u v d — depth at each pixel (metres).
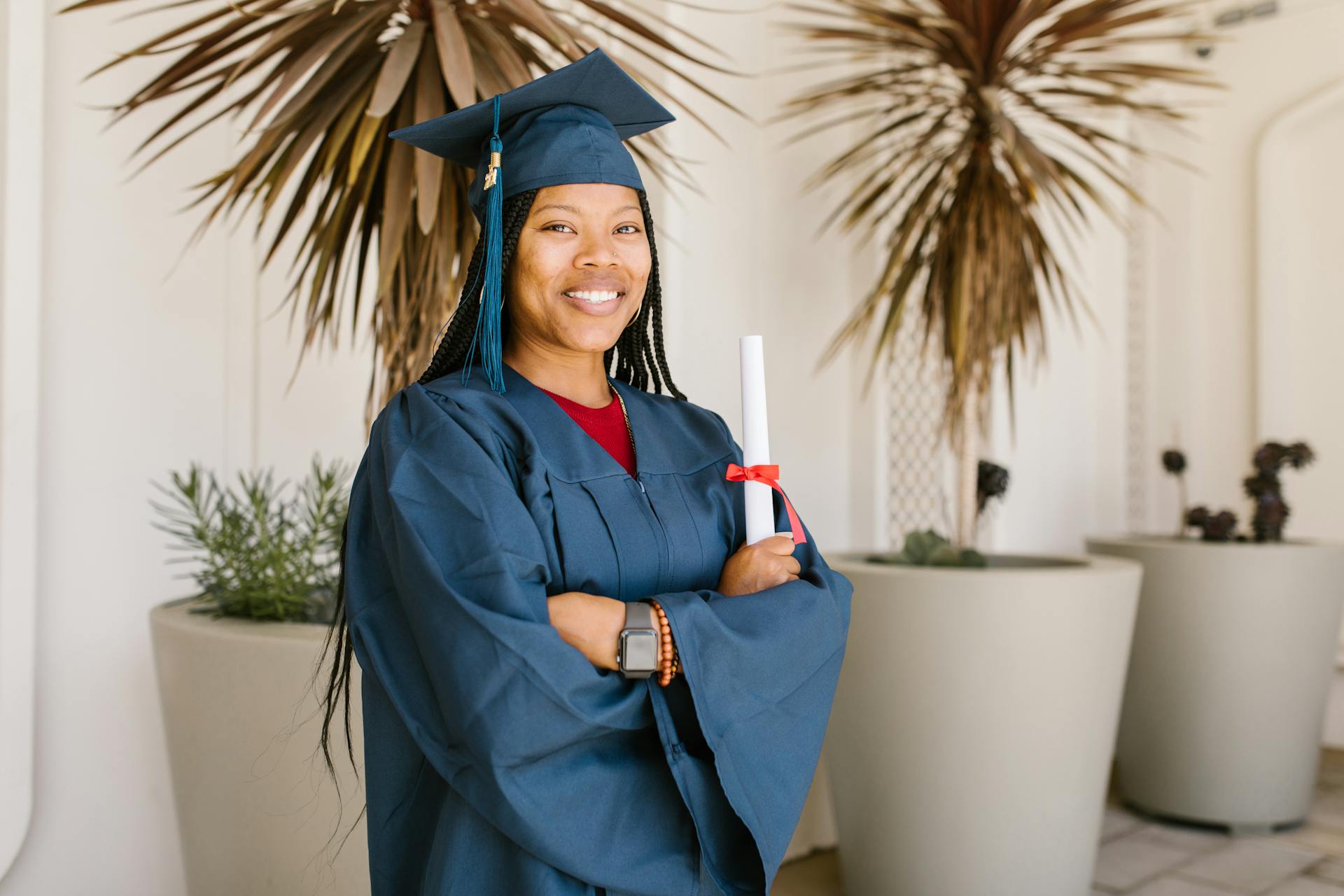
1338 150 4.71
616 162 1.13
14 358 2.07
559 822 0.95
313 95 1.80
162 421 2.47
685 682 1.01
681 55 2.01
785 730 1.06
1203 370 5.01
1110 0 2.78
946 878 2.49
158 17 2.47
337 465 2.80
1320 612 3.44
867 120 3.52
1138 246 5.06
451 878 1.00
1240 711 3.40
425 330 1.91
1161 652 3.50
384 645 1.03
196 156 2.55
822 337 3.36
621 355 1.32
